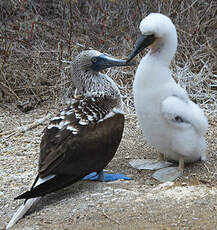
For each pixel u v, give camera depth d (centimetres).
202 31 1073
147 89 641
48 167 596
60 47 1064
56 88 1001
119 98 690
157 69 639
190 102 678
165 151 688
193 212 568
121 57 1030
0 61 1052
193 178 666
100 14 1183
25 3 1205
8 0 1190
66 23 1150
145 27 645
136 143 797
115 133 649
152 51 652
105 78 704
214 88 1000
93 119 639
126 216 566
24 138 834
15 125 891
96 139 628
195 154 685
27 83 1025
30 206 595
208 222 544
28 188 661
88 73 711
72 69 725
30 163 741
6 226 579
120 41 1102
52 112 937
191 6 1065
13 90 1010
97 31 1138
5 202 633
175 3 1095
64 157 607
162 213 569
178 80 962
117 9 1148
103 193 630
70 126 627
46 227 560
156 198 608
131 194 621
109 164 727
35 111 953
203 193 617
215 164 706
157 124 652
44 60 1055
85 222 562
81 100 671
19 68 1046
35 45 1105
